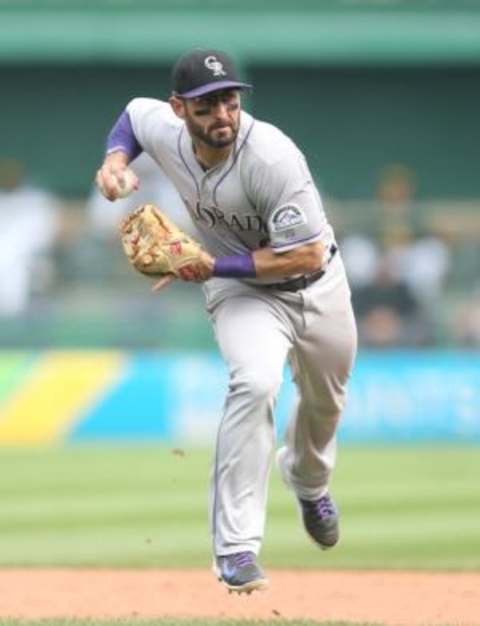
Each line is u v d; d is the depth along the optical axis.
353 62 72.19
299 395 25.97
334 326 24.89
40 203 62.94
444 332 59.88
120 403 58.59
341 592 27.81
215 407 58.31
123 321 60.56
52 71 73.94
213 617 24.80
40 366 59.00
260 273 23.41
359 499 41.19
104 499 41.88
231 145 23.16
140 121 24.44
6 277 60.97
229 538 23.12
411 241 60.75
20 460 51.59
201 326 60.44
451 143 75.06
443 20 70.38
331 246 24.80
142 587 28.56
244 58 70.12
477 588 28.16
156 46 69.62
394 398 58.12
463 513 38.66
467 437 58.12
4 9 69.56
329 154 74.88
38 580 29.39
